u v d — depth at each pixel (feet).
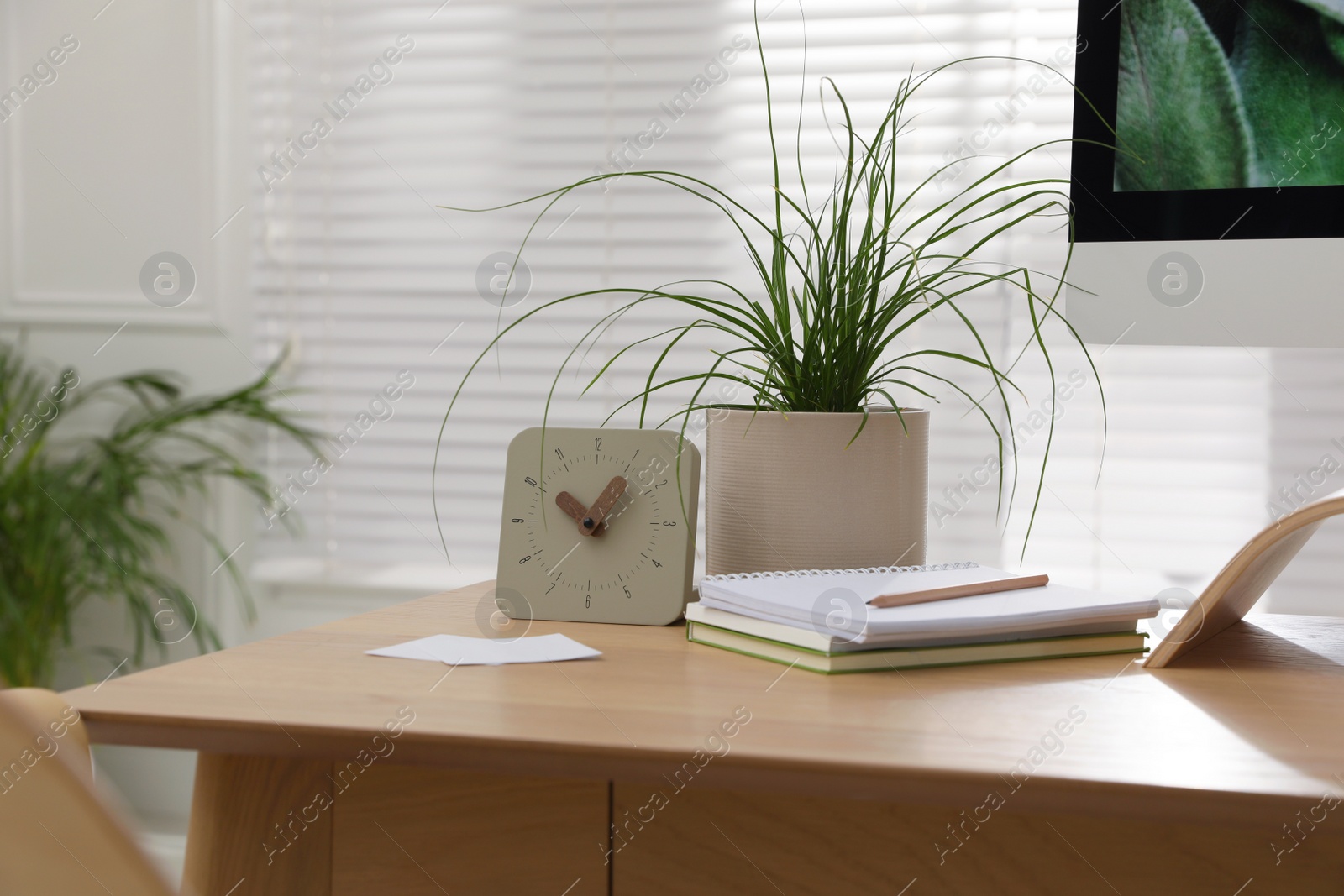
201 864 2.48
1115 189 4.15
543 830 2.40
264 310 6.69
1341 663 2.91
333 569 6.66
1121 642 3.02
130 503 6.82
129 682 2.50
